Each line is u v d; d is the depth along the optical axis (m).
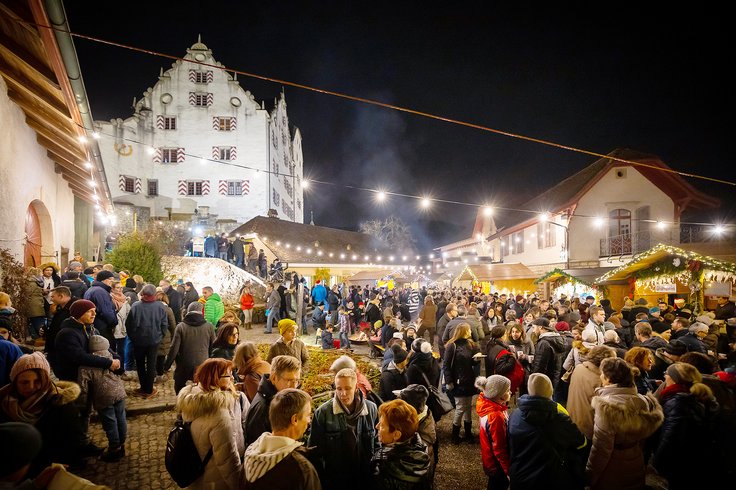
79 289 8.16
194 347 6.10
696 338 6.73
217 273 18.48
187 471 3.11
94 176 13.45
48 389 3.37
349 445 3.42
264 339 13.37
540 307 10.78
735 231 20.89
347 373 3.54
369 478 3.27
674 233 22.30
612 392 3.77
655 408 3.65
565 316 9.47
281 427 2.81
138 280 10.12
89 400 4.89
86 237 20.14
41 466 3.25
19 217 9.82
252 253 22.86
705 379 4.30
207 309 10.40
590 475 3.63
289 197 51.31
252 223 30.39
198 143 37.44
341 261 33.09
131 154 35.59
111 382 5.03
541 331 7.38
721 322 10.48
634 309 10.26
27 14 5.75
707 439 3.89
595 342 6.14
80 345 4.86
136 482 4.68
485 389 4.27
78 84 7.15
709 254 13.45
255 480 2.58
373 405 3.75
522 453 3.52
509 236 31.92
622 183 23.17
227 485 3.10
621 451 3.54
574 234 22.97
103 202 18.38
